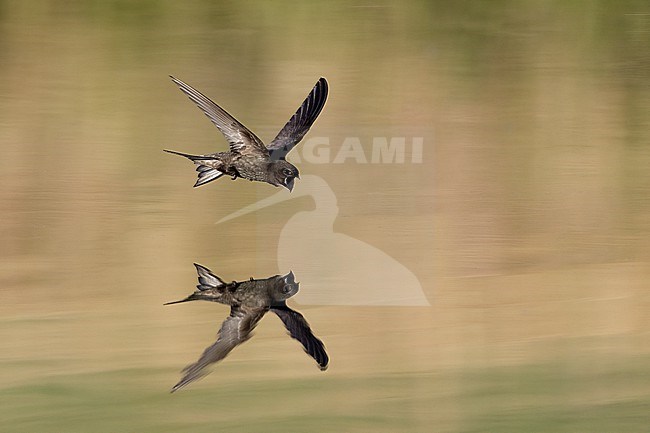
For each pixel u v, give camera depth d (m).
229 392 9.30
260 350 9.98
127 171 14.72
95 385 9.30
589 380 9.78
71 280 11.70
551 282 12.13
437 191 14.52
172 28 18.53
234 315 6.27
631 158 16.12
